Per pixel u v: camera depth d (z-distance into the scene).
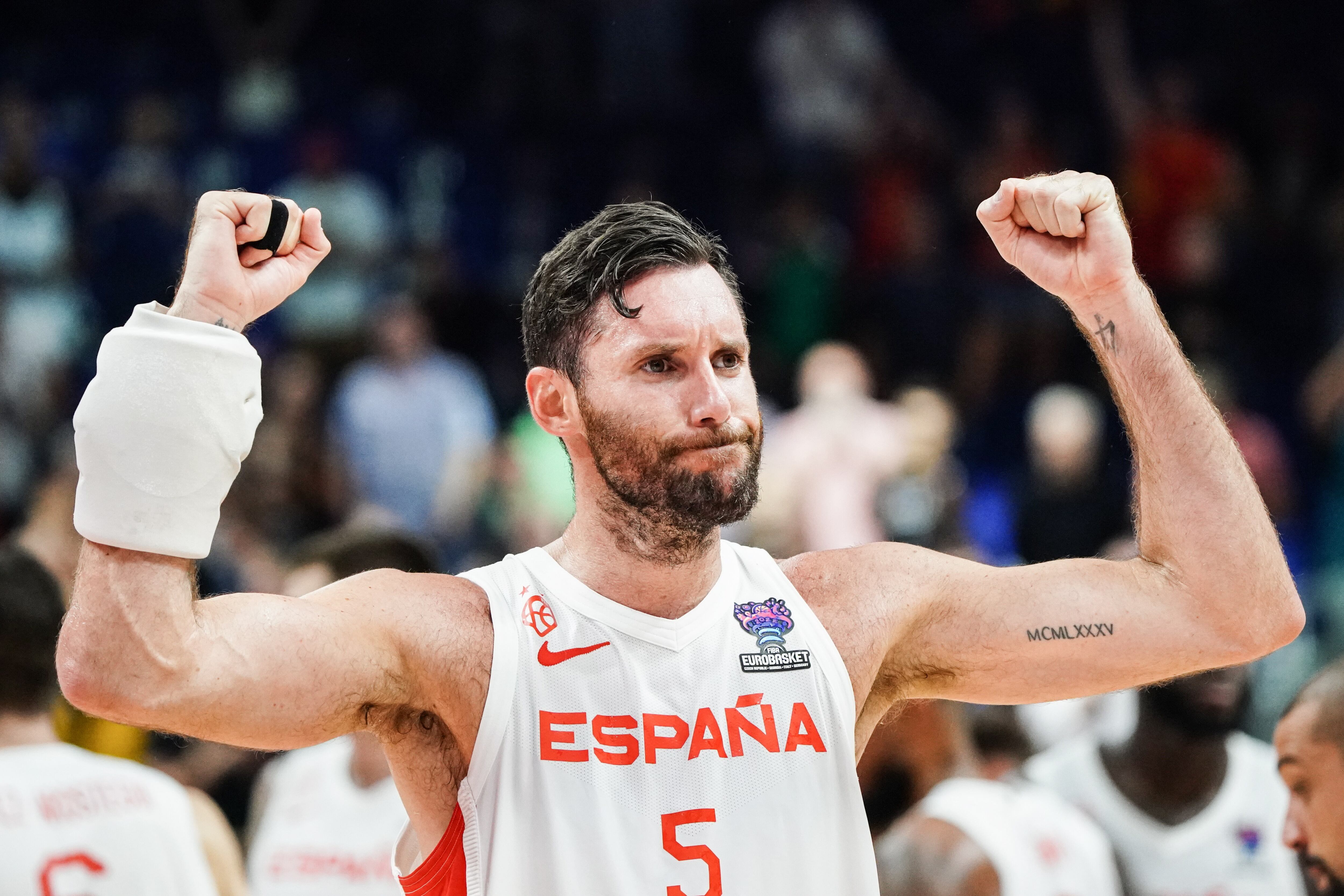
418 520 32.28
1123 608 8.05
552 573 7.97
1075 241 8.12
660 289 7.75
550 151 44.66
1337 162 46.06
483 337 39.69
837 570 8.39
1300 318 41.47
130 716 6.82
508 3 46.38
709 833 7.47
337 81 43.31
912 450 30.36
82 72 41.72
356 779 14.83
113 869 11.35
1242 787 14.62
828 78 44.19
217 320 7.24
